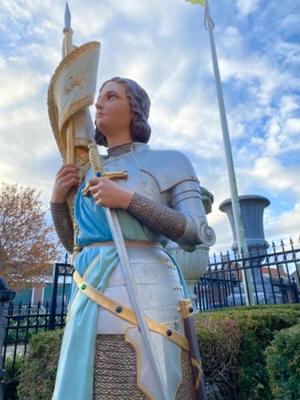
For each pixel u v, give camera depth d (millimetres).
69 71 1688
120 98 1701
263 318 4094
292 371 2389
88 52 1698
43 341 3547
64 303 6422
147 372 1179
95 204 1479
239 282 9586
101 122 1699
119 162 1607
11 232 20312
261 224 11305
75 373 1204
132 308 1271
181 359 1312
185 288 1614
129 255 1390
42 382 3354
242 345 3670
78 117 1735
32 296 25719
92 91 1688
